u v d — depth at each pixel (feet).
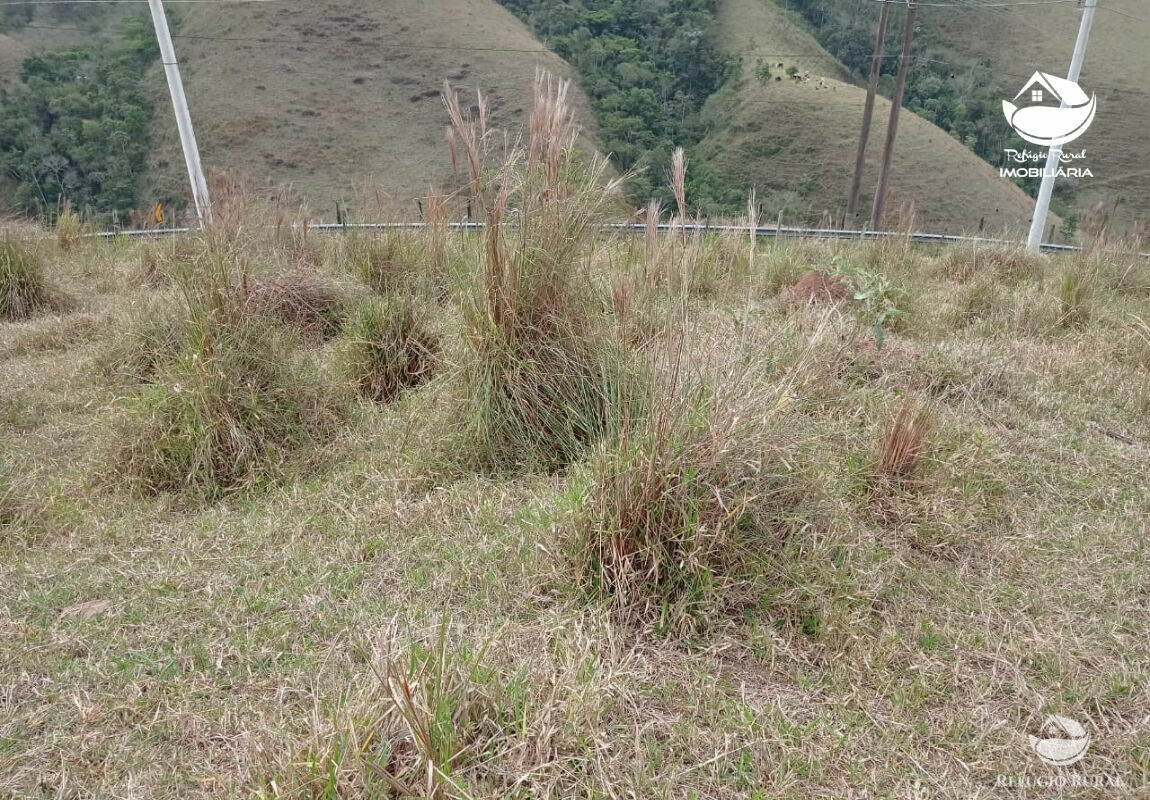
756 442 8.25
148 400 11.43
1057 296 18.52
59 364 15.35
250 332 11.81
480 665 6.60
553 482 10.23
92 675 7.07
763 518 8.38
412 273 17.76
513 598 8.11
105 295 21.31
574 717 6.18
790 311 14.57
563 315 10.66
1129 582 8.54
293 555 8.95
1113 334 16.69
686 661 7.28
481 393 10.74
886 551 8.94
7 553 9.10
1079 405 13.14
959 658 7.37
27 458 11.42
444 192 17.58
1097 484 10.59
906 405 10.25
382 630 7.04
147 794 5.86
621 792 5.79
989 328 17.65
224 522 9.78
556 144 10.23
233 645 7.44
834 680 7.07
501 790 5.64
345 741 5.56
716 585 7.92
